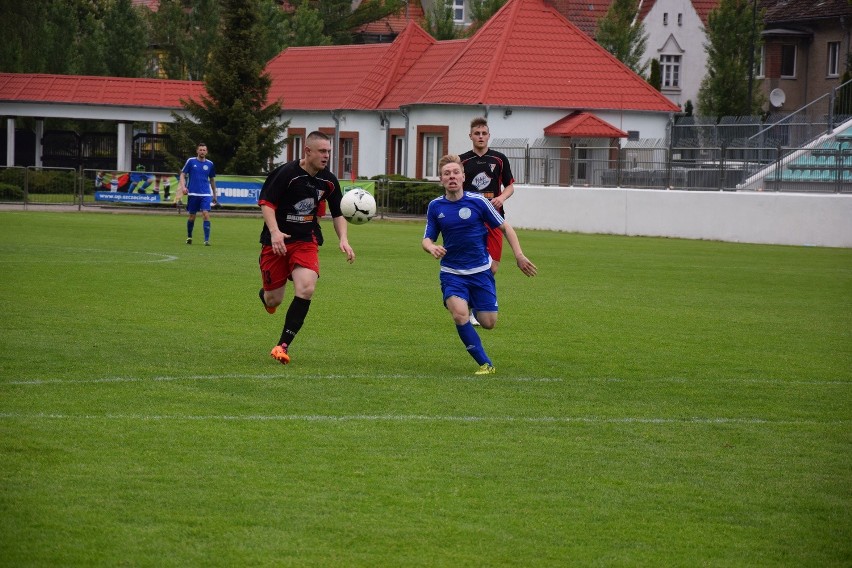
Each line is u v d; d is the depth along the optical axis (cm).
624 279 3819
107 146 10481
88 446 1383
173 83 10056
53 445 1381
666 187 6806
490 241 2627
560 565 1038
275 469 1310
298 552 1048
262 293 2122
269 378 1844
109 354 2019
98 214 6906
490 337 2391
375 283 3434
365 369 1958
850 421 1650
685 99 11825
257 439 1442
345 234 2059
